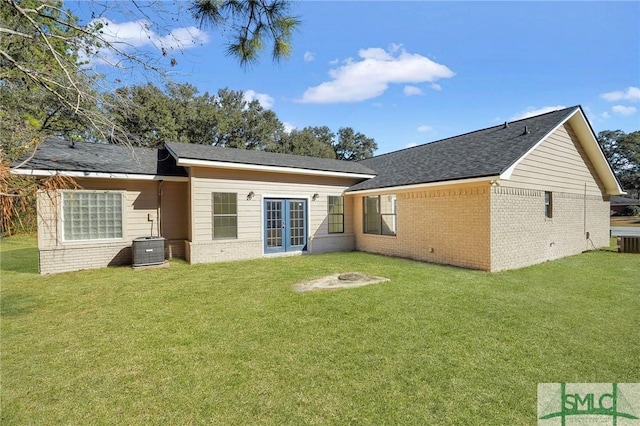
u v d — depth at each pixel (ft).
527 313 16.94
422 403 9.27
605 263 32.68
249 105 123.34
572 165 39.04
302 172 39.40
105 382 10.57
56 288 23.03
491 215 28.27
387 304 18.52
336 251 43.52
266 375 10.90
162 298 20.27
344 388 10.07
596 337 13.80
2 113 18.70
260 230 37.58
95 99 19.44
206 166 33.24
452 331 14.55
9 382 10.59
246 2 12.87
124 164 33.40
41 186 9.15
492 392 9.79
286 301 19.29
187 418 8.73
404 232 36.99
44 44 18.12
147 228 34.14
